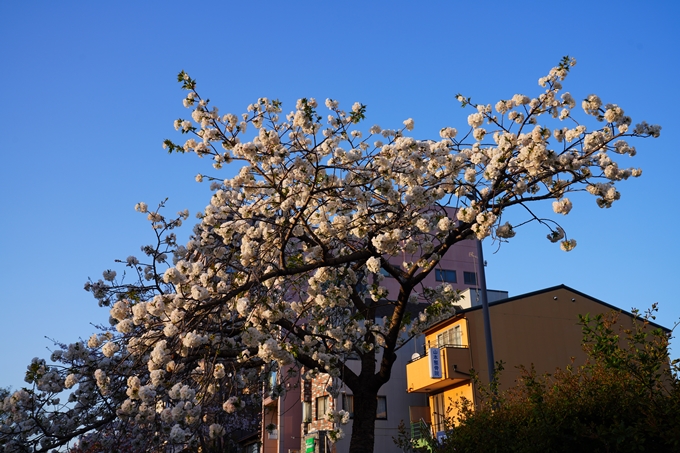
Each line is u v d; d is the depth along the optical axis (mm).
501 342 19328
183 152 8289
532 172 7812
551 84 8258
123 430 8727
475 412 8727
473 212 7594
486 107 8641
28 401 8375
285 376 10594
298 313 9359
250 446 24234
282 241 8125
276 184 8219
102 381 7664
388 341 8672
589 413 6328
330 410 9055
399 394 22359
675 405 5348
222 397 9250
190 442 7910
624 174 7715
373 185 8500
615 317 7133
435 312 9523
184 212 11359
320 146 8938
